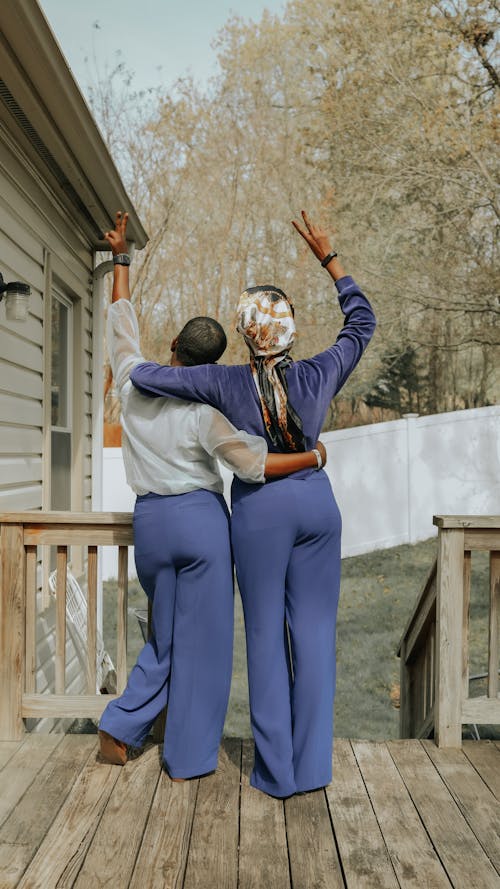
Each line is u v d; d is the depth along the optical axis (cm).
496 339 1467
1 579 309
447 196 1444
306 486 260
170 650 277
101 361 627
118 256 290
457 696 312
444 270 1426
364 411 1772
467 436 1143
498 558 317
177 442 263
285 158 1741
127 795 261
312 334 1625
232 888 207
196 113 1806
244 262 1795
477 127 1401
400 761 297
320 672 264
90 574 316
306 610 265
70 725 536
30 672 316
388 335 1540
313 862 221
